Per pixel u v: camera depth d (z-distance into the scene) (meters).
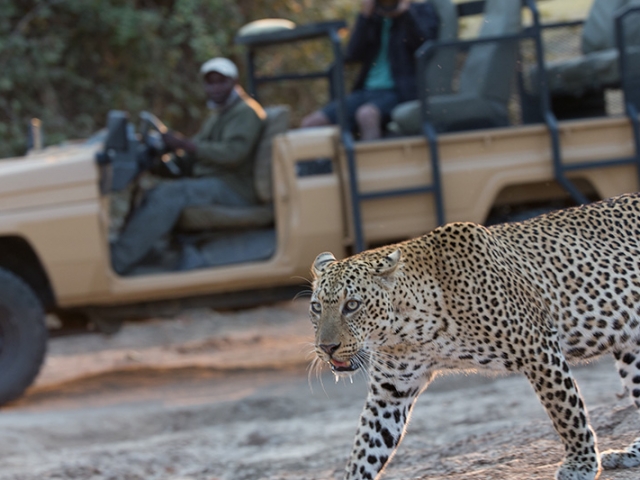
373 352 5.30
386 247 5.48
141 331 16.33
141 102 19.25
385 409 5.50
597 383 9.68
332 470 7.44
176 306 11.02
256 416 10.00
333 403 10.30
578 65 11.30
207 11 19.27
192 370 12.70
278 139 10.70
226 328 16.39
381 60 11.38
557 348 5.26
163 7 19.50
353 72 11.74
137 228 10.70
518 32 10.79
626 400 7.12
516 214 11.04
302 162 10.66
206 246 10.95
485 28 10.98
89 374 12.84
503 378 10.94
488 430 8.02
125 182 10.52
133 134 10.81
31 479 7.86
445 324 5.29
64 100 19.16
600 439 6.23
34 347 10.41
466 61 10.50
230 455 8.51
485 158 10.51
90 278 10.39
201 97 20.23
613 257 5.49
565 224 5.60
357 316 5.09
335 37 10.81
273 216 11.10
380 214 10.45
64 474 7.96
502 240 5.48
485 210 10.50
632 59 10.64
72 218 10.33
